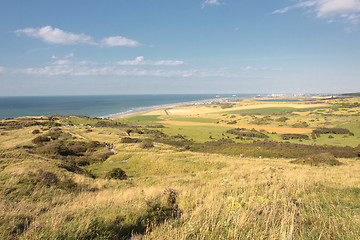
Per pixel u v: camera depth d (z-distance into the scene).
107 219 5.15
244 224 4.16
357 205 5.54
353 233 3.76
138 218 5.36
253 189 7.82
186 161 25.39
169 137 72.69
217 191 7.85
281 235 3.70
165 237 3.97
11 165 15.43
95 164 28.39
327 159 22.52
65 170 17.47
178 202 6.66
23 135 59.41
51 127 73.25
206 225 4.08
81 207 6.40
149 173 22.75
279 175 11.87
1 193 9.28
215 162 24.25
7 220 4.93
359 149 35.06
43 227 4.36
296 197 6.68
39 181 11.87
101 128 81.44
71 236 4.03
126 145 46.50
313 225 4.32
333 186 8.23
